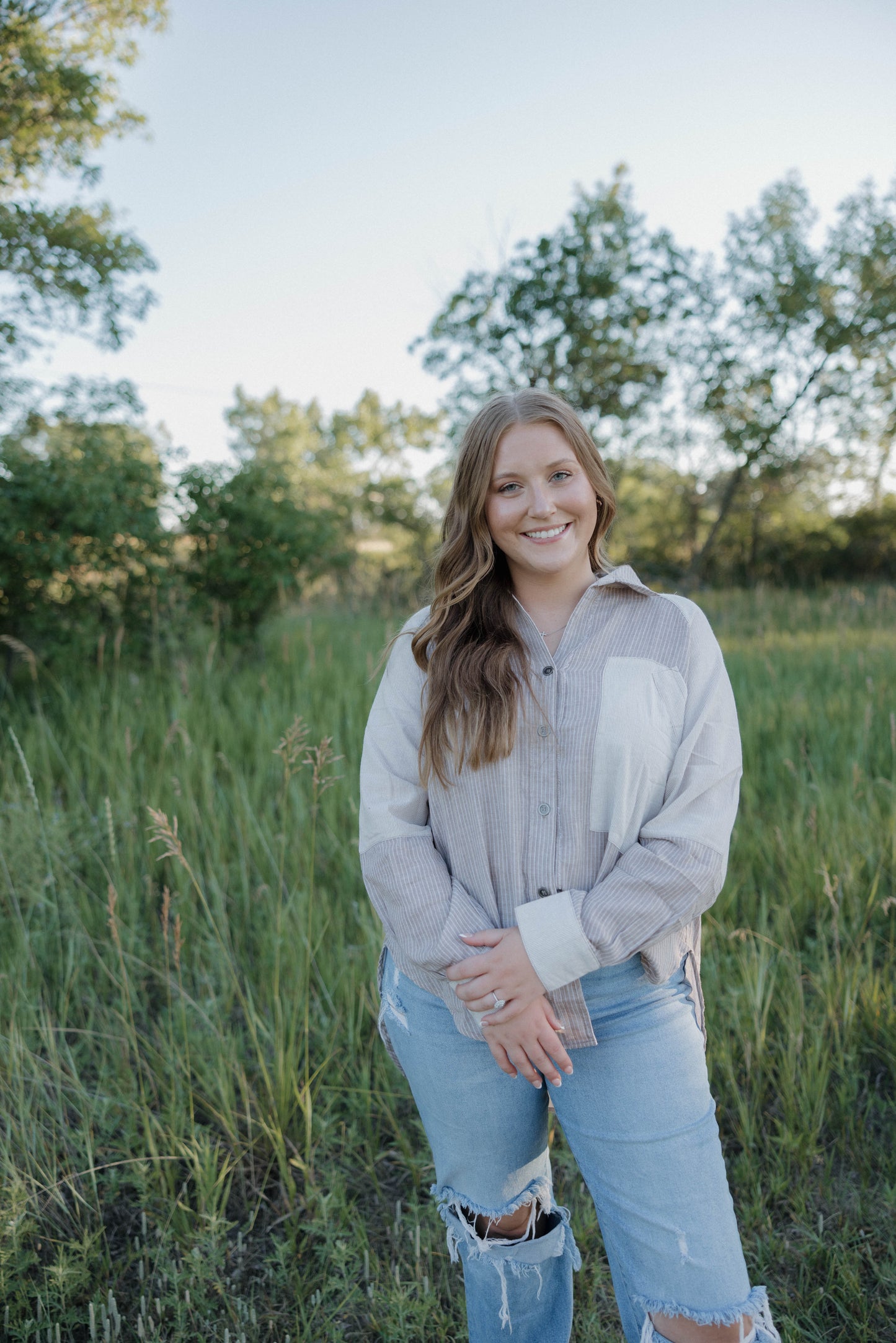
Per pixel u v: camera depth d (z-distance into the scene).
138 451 6.49
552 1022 1.26
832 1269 1.78
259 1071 2.38
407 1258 1.92
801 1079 2.24
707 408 18.88
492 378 18.91
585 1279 1.86
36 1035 2.46
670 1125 1.25
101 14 8.15
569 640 1.39
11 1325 1.72
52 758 4.39
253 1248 1.96
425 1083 1.41
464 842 1.38
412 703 1.48
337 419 29.88
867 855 3.13
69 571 5.95
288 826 3.57
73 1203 2.04
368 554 21.94
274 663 6.82
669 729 1.33
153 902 3.14
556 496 1.37
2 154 8.05
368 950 2.71
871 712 4.45
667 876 1.24
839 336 17.59
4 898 3.17
